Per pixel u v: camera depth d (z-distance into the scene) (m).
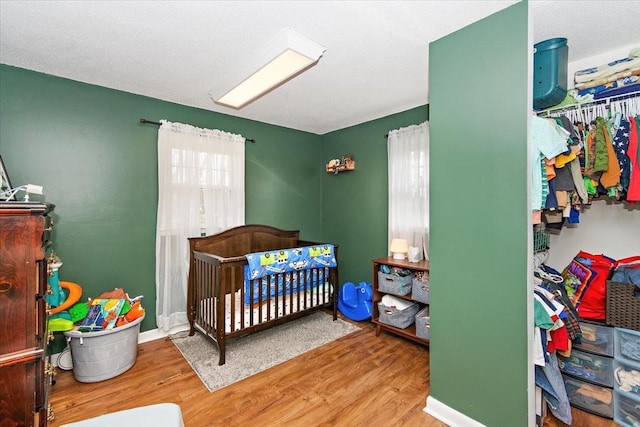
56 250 2.24
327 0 1.43
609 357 1.66
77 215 2.34
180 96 2.68
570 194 1.69
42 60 2.02
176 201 2.76
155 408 1.10
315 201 4.12
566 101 1.89
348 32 1.70
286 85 2.47
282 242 3.60
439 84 1.74
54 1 1.42
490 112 1.51
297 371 2.16
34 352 0.95
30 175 2.15
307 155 4.02
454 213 1.67
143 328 2.64
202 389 1.94
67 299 2.09
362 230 3.61
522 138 1.40
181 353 2.42
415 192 2.94
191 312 2.77
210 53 1.94
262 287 2.70
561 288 1.82
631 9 1.45
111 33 1.71
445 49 1.72
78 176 2.34
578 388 1.76
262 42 1.81
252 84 2.24
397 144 3.10
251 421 1.66
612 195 1.64
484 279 1.54
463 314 1.62
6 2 1.43
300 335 2.79
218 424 1.63
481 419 1.55
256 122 3.46
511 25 1.44
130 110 2.58
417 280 2.57
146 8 1.49
